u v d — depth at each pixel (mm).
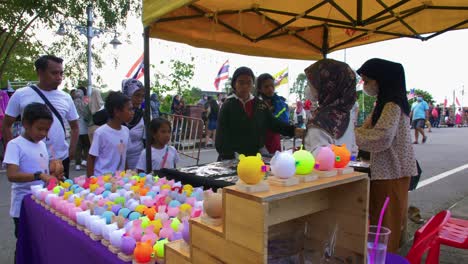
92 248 1445
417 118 11516
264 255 891
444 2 2900
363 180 1209
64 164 3066
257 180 972
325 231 1335
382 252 1329
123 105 2783
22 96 2775
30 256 2260
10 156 2293
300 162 1106
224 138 3035
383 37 3650
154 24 2980
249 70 2996
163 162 3049
